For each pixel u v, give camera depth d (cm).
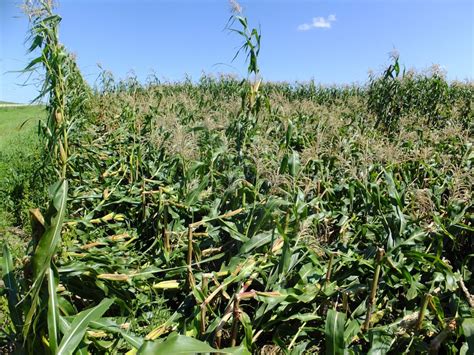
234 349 229
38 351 233
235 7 533
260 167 441
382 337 276
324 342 307
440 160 585
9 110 2973
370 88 1169
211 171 521
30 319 211
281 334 307
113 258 396
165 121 721
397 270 312
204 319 282
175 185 536
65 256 362
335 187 487
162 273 388
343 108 1236
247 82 595
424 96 1106
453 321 262
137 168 592
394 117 1073
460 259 399
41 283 214
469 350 236
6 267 277
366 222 423
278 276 322
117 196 544
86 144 779
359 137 686
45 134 506
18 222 630
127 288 340
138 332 302
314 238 362
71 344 219
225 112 1012
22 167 873
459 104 1111
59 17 431
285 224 356
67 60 469
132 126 827
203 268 400
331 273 341
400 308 338
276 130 742
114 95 1242
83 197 534
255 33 550
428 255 300
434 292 316
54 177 603
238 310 275
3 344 272
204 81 1670
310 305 327
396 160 543
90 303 326
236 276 319
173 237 428
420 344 268
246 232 387
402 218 356
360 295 341
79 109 705
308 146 702
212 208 440
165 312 326
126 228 504
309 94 1712
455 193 395
